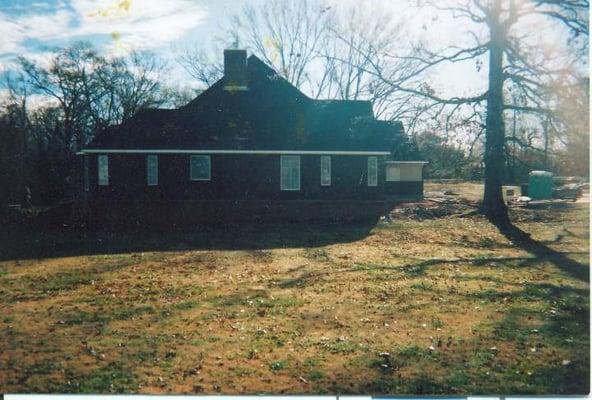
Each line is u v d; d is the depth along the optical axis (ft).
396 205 93.66
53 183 115.34
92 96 140.26
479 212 84.12
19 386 23.53
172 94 150.20
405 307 35.81
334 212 87.76
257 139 102.63
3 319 33.76
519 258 54.60
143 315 34.47
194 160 99.96
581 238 66.28
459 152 76.84
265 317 33.71
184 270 49.78
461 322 32.27
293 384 23.70
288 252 59.41
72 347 28.37
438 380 23.86
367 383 23.67
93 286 43.47
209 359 26.58
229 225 78.89
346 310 35.24
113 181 98.89
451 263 52.16
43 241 67.92
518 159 76.48
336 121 108.06
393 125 108.06
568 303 36.45
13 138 103.60
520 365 25.38
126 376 24.58
